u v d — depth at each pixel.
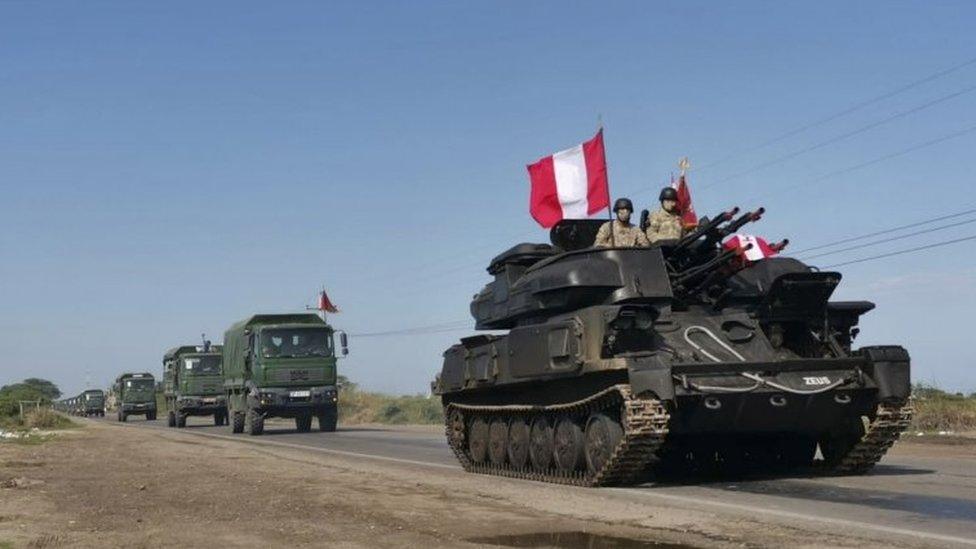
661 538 10.54
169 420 54.22
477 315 20.67
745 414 15.36
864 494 14.19
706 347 15.84
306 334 38.94
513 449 18.64
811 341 16.81
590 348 15.55
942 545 9.85
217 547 9.96
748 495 14.28
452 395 21.47
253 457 23.78
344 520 11.85
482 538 10.59
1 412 53.25
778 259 17.66
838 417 15.91
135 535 10.77
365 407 68.12
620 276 16.47
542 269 17.61
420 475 18.27
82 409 98.12
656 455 17.92
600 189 20.11
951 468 18.30
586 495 14.59
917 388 35.47
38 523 11.81
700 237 16.95
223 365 45.31
